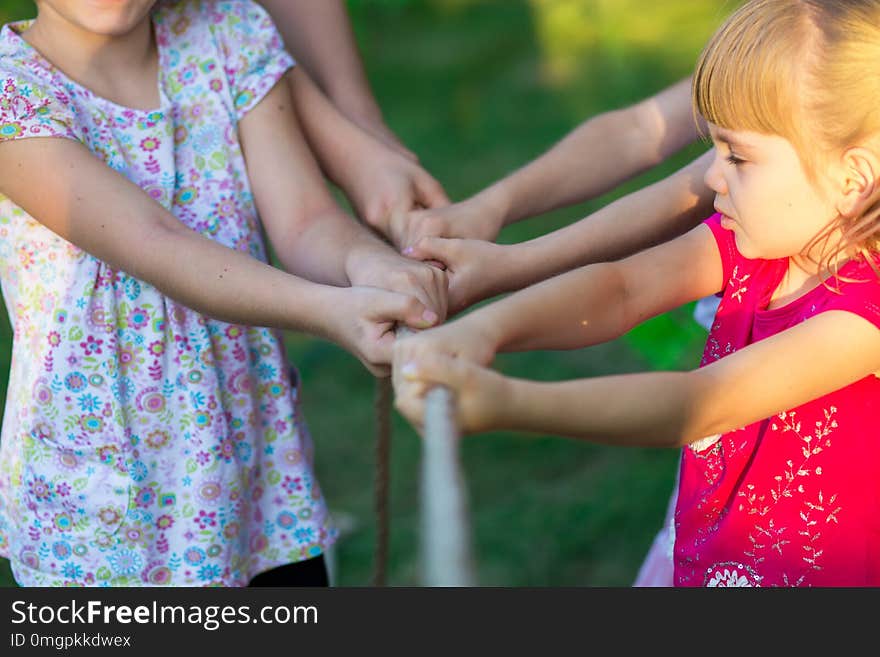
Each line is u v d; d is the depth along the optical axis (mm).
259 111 2836
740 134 2189
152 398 2680
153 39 2811
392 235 2861
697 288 2426
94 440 2664
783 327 2293
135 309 2654
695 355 4340
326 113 3029
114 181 2510
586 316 2229
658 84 8945
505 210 2820
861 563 2258
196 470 2717
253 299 2389
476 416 1776
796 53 2113
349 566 4609
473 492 5094
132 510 2680
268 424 2869
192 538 2740
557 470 5227
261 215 2836
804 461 2266
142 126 2697
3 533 2773
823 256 2197
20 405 2689
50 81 2588
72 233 2514
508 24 10648
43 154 2502
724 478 2365
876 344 2098
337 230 2713
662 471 5160
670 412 1954
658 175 7145
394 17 10789
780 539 2305
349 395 5863
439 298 2379
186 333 2693
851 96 2111
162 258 2447
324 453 5406
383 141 3176
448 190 7566
